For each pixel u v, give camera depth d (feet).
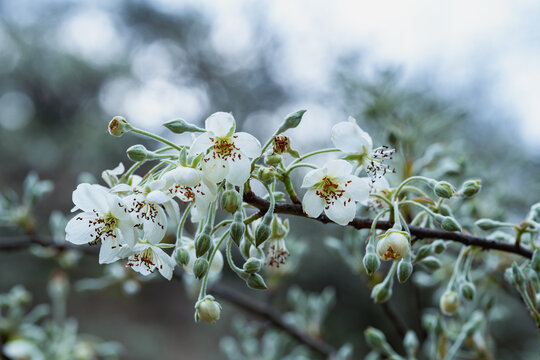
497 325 2.51
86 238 1.04
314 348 1.68
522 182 2.09
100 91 6.40
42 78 6.25
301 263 3.67
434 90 2.38
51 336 1.77
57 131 6.20
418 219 1.17
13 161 6.02
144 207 1.01
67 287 1.98
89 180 1.33
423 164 1.51
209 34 6.45
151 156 1.03
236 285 4.15
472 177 1.70
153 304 5.79
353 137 1.06
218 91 6.19
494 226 1.11
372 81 1.83
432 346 1.32
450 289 1.17
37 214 5.54
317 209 1.04
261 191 1.12
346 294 3.93
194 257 1.09
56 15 6.49
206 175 1.00
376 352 1.50
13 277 5.07
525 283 1.14
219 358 5.01
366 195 1.05
